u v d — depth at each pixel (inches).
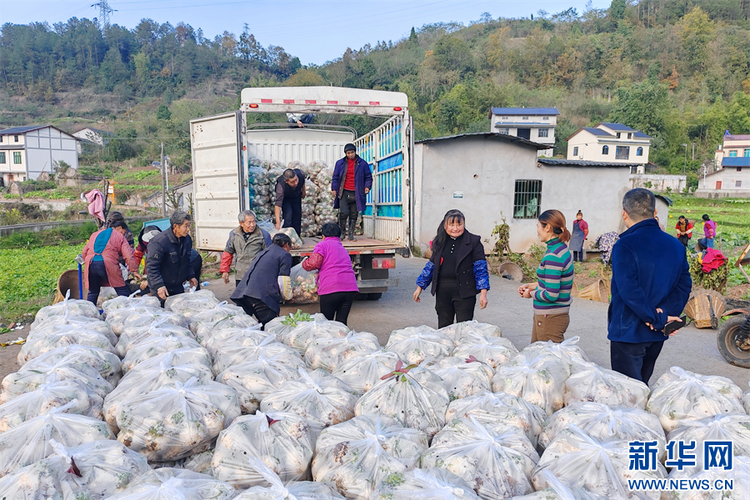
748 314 221.3
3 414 106.5
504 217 663.8
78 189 2256.4
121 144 3336.6
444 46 5118.1
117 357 145.9
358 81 4645.7
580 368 129.6
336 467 93.2
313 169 403.5
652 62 5078.7
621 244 136.6
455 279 202.8
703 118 3708.2
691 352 251.8
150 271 235.3
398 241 344.5
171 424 103.1
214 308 193.9
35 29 7126.0
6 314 346.6
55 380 118.6
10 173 2753.4
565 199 687.1
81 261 276.7
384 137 381.7
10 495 80.8
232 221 327.3
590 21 6565.0
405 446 96.4
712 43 5128.0
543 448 103.8
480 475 87.1
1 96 5236.2
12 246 962.1
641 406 119.0
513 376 125.6
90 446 91.6
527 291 174.6
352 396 118.6
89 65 6161.4
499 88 4128.9
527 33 6673.2
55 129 2822.3
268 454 95.8
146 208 1959.9
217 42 7209.6
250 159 390.6
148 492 79.7
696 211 1695.4
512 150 656.4
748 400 114.9
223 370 138.6
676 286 136.6
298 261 318.0
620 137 2743.6
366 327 293.1
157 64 6304.1
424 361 139.6
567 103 4384.8
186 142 3329.2
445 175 637.9
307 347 159.0
